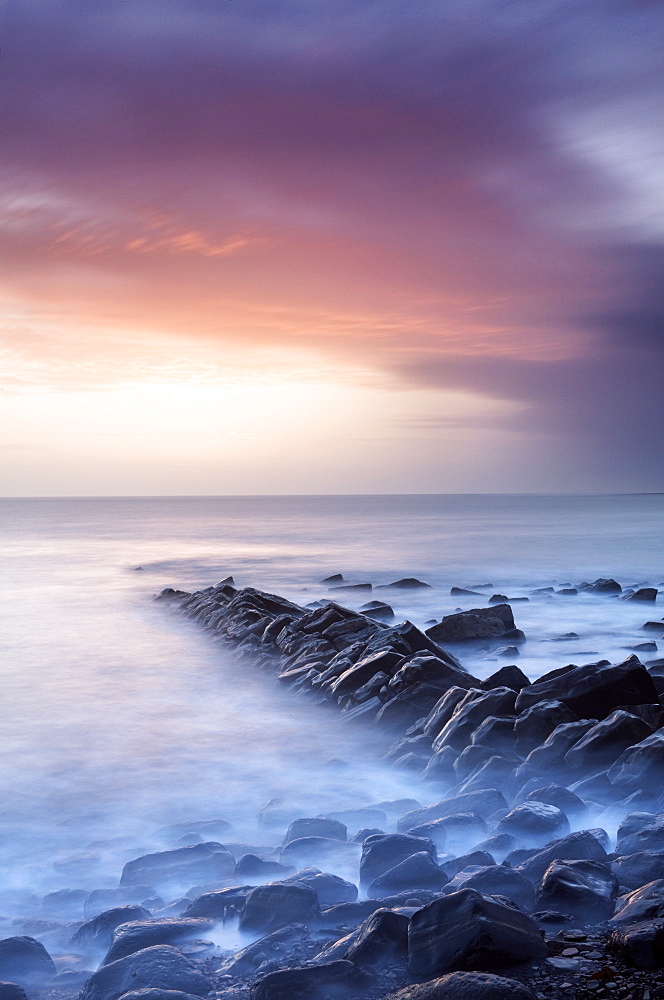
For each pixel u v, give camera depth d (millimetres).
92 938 6422
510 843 7242
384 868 6801
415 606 35438
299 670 20141
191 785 12359
